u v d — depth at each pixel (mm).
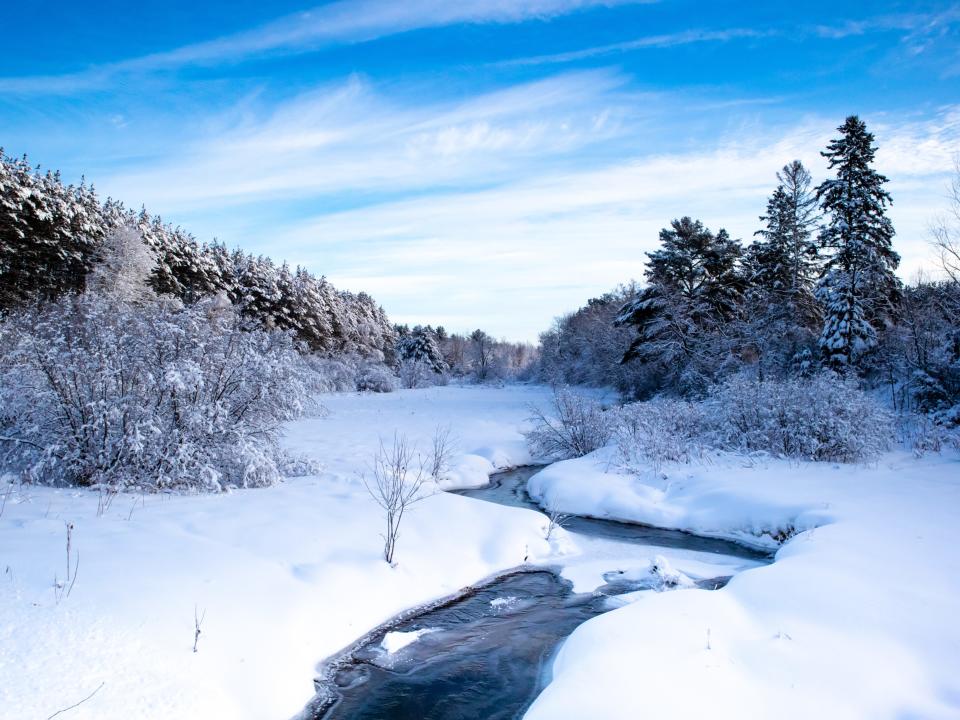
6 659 3914
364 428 22125
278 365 11500
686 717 3875
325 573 6789
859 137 22484
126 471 9750
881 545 7406
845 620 5266
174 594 5402
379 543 8062
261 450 10992
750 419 15234
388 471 13094
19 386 9875
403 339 78875
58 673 3934
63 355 9859
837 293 22266
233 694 4516
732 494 11234
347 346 56906
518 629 6551
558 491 13203
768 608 5750
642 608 5895
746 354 29188
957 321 18922
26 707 3549
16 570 5199
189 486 10055
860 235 22094
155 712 3914
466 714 4871
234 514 8383
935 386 18016
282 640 5398
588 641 5281
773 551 9547
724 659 4703
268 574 6363
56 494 8938
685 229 30844
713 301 31453
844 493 10555
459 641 6242
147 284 33781
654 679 4355
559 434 18047
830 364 22344
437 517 9562
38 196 30938
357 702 5047
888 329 22922
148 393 10305
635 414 17031
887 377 21188
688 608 5840
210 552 6566
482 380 73562
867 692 4160
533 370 69750
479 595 7617
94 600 4934
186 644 4746
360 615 6441
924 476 11859
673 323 29609
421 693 5195
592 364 47281
